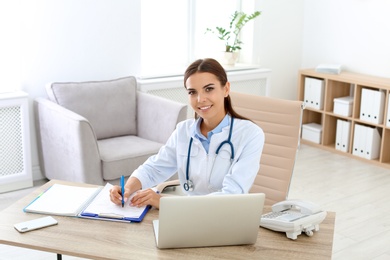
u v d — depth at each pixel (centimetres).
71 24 452
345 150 541
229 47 559
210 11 564
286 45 600
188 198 179
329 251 186
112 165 384
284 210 210
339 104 539
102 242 187
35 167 459
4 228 195
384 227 376
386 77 532
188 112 523
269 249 186
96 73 476
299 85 581
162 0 531
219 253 182
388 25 521
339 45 573
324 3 579
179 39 551
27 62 438
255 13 539
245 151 218
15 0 421
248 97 288
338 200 424
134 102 450
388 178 478
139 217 204
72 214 206
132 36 488
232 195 182
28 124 430
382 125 501
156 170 236
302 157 534
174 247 184
